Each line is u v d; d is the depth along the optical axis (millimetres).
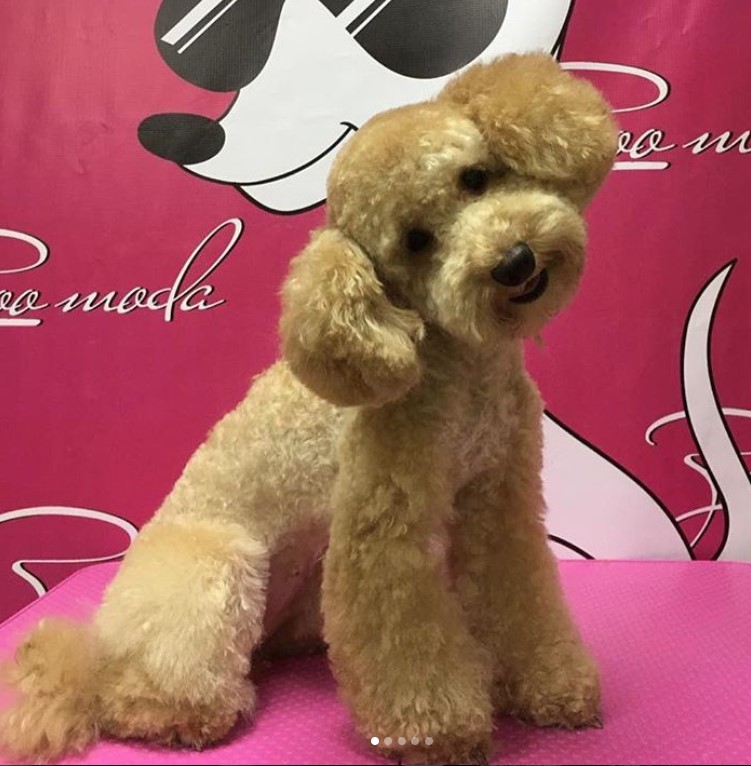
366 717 804
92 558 1433
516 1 1281
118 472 1409
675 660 1021
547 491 1390
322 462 896
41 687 853
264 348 1369
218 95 1331
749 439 1355
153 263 1364
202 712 844
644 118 1293
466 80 792
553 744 839
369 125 773
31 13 1341
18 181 1356
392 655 785
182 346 1379
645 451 1372
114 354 1384
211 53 1327
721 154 1292
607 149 764
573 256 737
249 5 1318
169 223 1355
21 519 1424
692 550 1394
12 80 1348
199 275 1363
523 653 880
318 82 1319
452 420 808
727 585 1249
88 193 1355
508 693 888
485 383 830
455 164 720
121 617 863
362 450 806
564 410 1370
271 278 1357
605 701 923
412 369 716
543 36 1282
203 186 1347
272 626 1021
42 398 1396
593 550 1405
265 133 1331
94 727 867
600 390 1361
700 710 900
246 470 922
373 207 720
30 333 1383
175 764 824
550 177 754
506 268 686
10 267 1370
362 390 716
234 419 970
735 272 1314
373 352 696
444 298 716
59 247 1364
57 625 917
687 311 1331
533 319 747
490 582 896
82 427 1400
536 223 700
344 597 802
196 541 883
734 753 816
